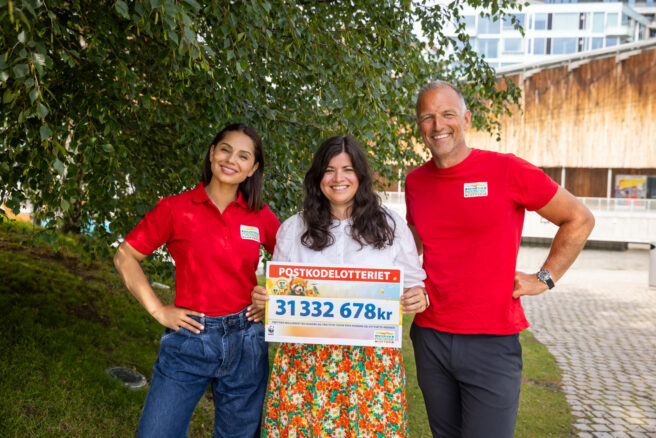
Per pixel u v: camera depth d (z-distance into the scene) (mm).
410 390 4941
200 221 2135
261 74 3213
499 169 2189
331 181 2082
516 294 2203
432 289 2275
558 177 27719
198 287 2121
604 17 44469
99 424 3197
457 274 2207
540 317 9344
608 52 23391
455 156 2250
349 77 3033
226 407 2201
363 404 2102
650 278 13055
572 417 4488
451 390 2312
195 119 3047
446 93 2221
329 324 2082
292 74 3566
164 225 2129
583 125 24281
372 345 2076
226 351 2125
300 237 2186
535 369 5938
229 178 2133
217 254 2129
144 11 1808
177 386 2074
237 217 2211
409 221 2561
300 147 3543
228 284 2152
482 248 2178
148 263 4637
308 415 2139
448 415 2328
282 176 3510
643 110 22984
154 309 2088
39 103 1646
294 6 2658
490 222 2172
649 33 51781
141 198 3557
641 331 8305
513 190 2188
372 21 4016
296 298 2086
